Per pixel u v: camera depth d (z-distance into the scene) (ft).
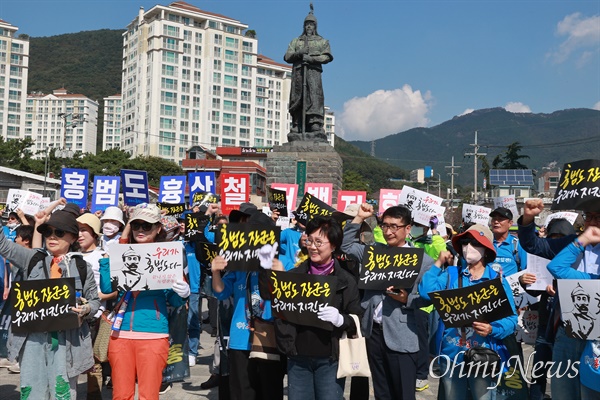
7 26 444.55
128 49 412.77
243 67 416.87
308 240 16.70
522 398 17.56
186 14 390.83
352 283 16.55
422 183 449.06
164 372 19.84
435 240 27.48
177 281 17.81
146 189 42.47
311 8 72.59
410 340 17.70
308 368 16.34
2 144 209.46
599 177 17.06
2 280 25.16
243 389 18.30
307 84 72.33
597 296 16.02
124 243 19.26
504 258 24.57
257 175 222.48
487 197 188.96
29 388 17.30
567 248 17.39
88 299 18.19
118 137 517.14
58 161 217.15
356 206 24.93
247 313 18.35
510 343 17.85
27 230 26.35
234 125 414.82
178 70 390.01
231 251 17.95
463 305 16.81
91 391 21.90
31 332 17.29
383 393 18.21
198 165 224.12
